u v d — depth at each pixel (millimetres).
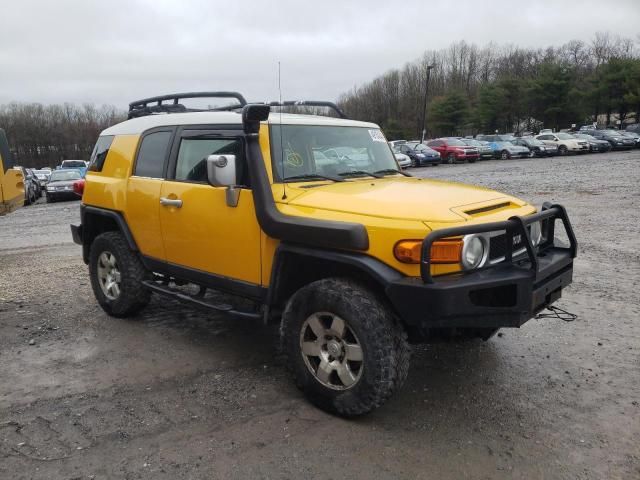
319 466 3076
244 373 4285
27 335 5137
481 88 71562
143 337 5062
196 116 4699
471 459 3121
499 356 4527
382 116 79312
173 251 4754
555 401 3768
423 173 27156
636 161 27797
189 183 4539
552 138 38344
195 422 3557
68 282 7105
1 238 11828
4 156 6996
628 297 5957
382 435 3377
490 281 3232
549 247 4121
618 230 9773
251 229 4023
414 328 3555
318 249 3592
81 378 4223
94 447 3281
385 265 3352
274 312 4062
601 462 3076
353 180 4285
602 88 60031
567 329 5090
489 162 35188
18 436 3406
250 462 3119
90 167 5973
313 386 3664
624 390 3904
